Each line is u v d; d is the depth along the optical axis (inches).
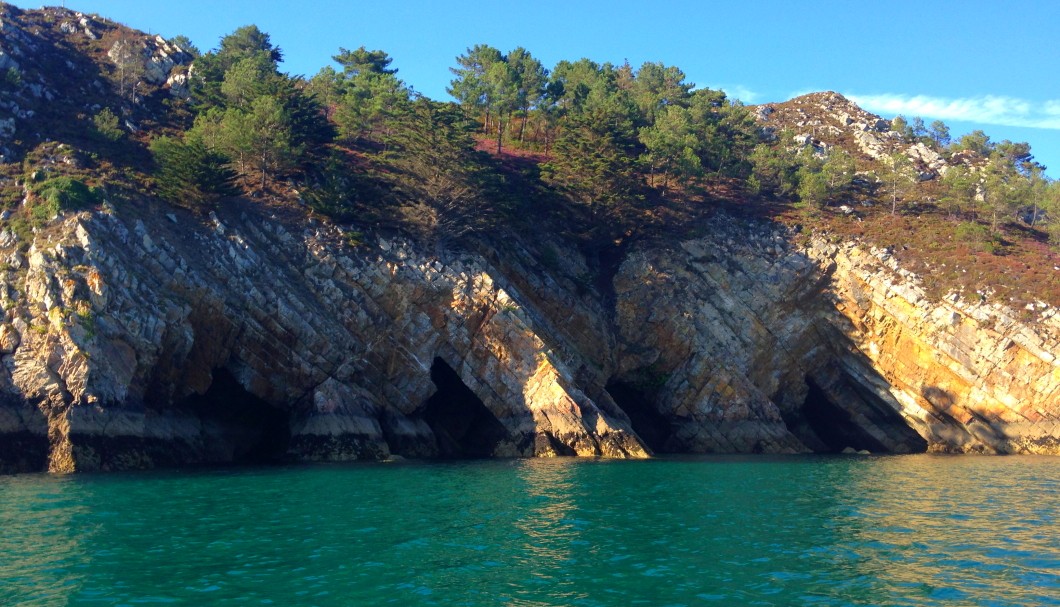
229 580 681.6
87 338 1545.3
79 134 2261.3
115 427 1546.5
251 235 2101.4
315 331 1943.9
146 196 1994.3
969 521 1024.2
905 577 719.7
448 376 2327.8
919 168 3907.5
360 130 2994.6
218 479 1397.6
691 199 3137.3
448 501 1150.3
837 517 1047.0
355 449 1894.7
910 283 2682.1
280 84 2534.5
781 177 3412.9
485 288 2237.9
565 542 856.3
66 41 2815.0
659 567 748.0
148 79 2787.9
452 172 2373.3
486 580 693.9
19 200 1836.9
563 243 2800.2
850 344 2790.4
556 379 2138.3
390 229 2320.4
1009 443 2508.6
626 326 2719.0
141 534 869.8
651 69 4692.4
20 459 1462.8
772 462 2010.3
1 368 1514.5
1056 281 2623.0
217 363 1829.5
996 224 3206.2
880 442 2775.6
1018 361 2514.8
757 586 685.9
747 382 2618.1
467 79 3435.0
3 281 1610.5
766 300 2768.2
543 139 3597.4
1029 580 713.0
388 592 652.7
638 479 1481.3
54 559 748.6
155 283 1739.7
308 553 786.2
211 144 2325.3
